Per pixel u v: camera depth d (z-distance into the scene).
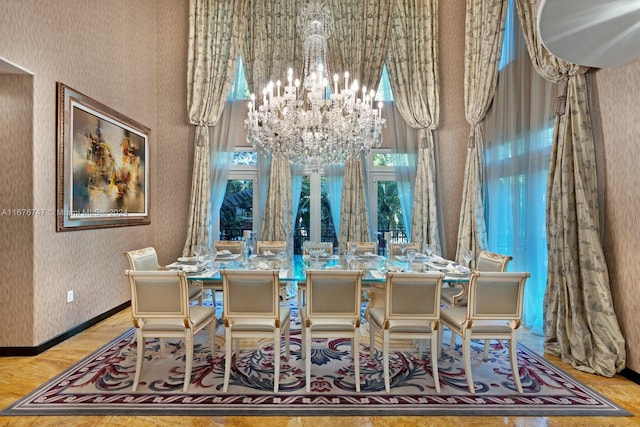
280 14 5.34
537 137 3.71
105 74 4.14
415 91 5.23
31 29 3.05
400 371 2.91
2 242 3.11
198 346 3.41
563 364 3.06
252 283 2.53
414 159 5.30
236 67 5.40
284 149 3.84
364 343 3.52
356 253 4.47
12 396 2.46
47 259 3.27
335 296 2.55
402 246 4.37
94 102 3.85
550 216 3.31
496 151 4.46
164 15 5.43
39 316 3.19
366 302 4.97
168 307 2.54
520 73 3.99
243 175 5.55
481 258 3.56
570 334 3.08
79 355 3.16
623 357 2.78
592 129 3.03
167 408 2.33
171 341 3.52
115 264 4.39
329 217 5.49
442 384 2.70
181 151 5.43
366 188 5.35
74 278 3.65
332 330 2.59
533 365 3.04
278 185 5.28
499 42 4.39
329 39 5.28
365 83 5.26
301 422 2.20
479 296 2.56
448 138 5.33
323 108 3.59
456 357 3.22
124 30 4.55
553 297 3.29
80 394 2.50
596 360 2.88
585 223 2.98
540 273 3.73
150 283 2.52
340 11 5.30
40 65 3.15
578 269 3.06
